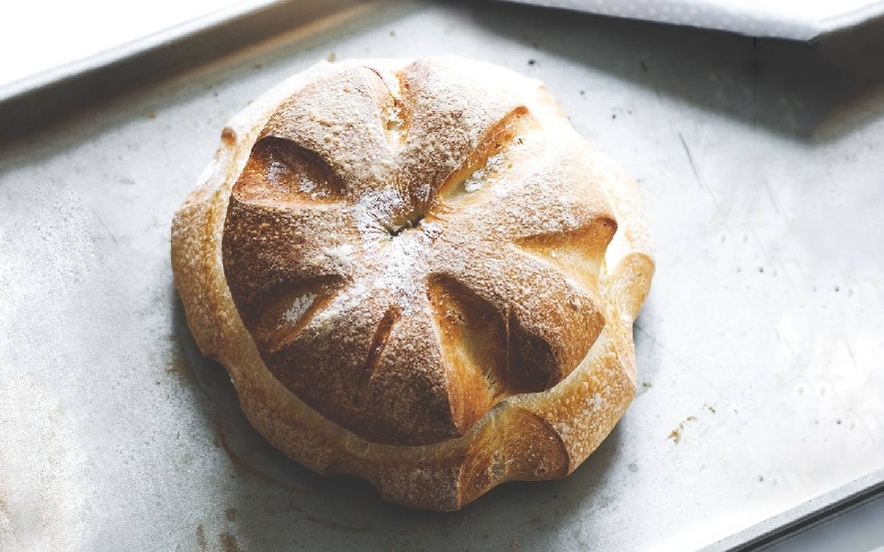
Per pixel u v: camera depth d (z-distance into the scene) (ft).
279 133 1.72
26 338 1.95
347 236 1.68
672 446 1.95
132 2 2.21
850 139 2.19
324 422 1.77
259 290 1.68
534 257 1.69
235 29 2.12
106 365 1.94
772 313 2.05
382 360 1.65
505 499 1.89
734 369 2.01
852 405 2.00
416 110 1.73
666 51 2.22
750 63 2.21
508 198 1.70
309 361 1.67
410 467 1.77
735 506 1.92
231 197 1.72
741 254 2.10
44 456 1.88
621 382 1.84
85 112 2.09
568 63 2.21
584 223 1.72
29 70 2.15
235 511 1.86
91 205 2.04
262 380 1.79
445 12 2.22
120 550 1.83
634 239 1.92
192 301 1.87
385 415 1.67
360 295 1.66
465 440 1.76
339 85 1.75
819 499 1.89
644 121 2.18
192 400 1.92
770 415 1.98
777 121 2.20
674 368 2.01
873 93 2.21
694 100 2.20
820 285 2.08
